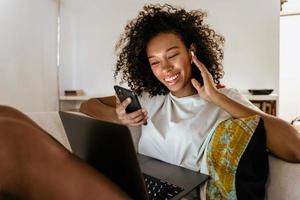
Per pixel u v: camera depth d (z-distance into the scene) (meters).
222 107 0.91
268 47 2.36
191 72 1.08
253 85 2.43
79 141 0.59
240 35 2.42
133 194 0.49
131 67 1.29
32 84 2.54
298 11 3.13
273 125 0.84
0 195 0.38
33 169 0.39
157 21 1.10
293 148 0.81
